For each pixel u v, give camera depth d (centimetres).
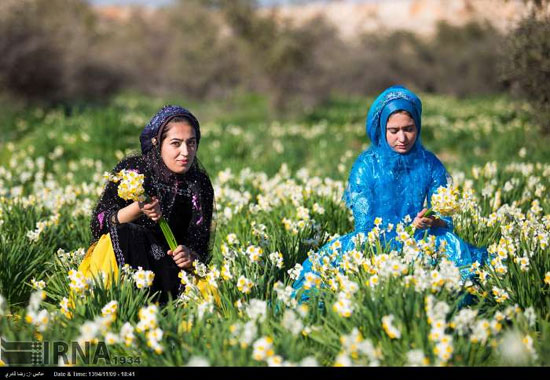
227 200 1134
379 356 550
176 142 707
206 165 1748
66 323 621
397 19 10206
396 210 812
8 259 818
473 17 6612
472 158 1880
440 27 6731
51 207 1080
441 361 531
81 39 4534
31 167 1619
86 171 1638
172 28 6241
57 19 4553
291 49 3984
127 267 704
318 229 900
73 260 789
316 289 667
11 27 3869
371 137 825
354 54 6531
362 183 812
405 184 809
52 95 4034
